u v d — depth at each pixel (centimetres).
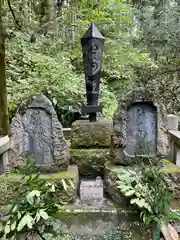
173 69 399
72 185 178
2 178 184
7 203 166
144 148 200
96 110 247
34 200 152
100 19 478
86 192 197
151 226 166
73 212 181
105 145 242
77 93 376
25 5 385
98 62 242
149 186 174
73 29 505
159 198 162
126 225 178
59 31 487
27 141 198
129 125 201
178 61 392
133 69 484
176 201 191
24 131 197
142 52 523
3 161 203
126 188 169
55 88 358
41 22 452
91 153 235
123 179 175
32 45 410
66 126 379
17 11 356
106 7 497
